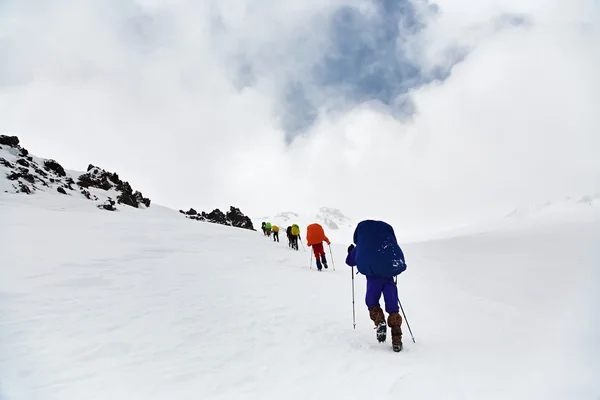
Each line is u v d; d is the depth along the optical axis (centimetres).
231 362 371
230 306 633
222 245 1733
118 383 307
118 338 431
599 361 319
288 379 324
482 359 359
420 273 1178
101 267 907
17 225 1508
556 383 282
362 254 452
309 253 1841
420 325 539
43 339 409
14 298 581
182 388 301
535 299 733
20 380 304
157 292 704
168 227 2259
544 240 2386
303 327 521
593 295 691
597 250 1633
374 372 334
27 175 2823
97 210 2719
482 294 820
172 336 452
